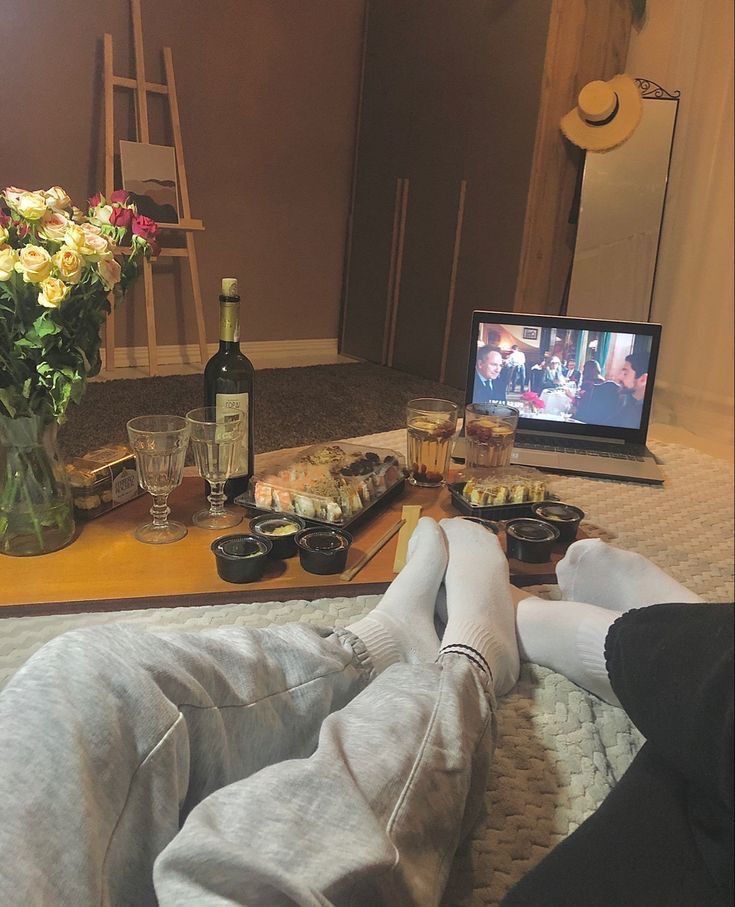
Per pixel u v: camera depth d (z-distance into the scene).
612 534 1.49
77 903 0.53
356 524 1.29
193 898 0.51
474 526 1.19
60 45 2.11
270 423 2.34
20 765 0.56
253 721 0.75
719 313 2.88
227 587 1.10
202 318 2.63
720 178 2.84
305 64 2.70
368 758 0.67
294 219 2.85
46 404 1.08
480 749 0.78
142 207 2.35
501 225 2.92
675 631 0.60
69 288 1.01
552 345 1.84
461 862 0.73
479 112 2.91
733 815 0.53
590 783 0.85
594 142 2.79
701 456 2.05
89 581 1.09
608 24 2.83
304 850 0.56
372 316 3.13
